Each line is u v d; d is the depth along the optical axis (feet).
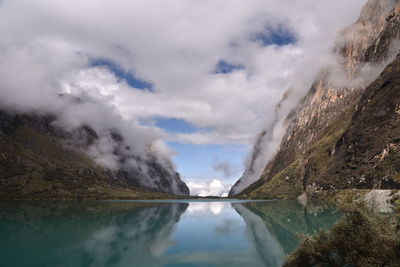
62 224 259.39
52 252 157.99
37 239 191.11
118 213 367.86
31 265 134.41
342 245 79.51
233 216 326.65
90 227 244.22
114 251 161.17
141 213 369.09
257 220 283.38
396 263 69.26
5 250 161.38
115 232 221.05
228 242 181.27
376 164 431.02
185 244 177.68
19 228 232.53
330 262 80.02
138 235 208.54
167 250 162.61
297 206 434.30
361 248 75.00
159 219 304.09
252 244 174.09
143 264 136.26
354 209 82.69
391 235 75.92
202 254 152.46
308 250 84.17
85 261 140.97
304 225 236.02
